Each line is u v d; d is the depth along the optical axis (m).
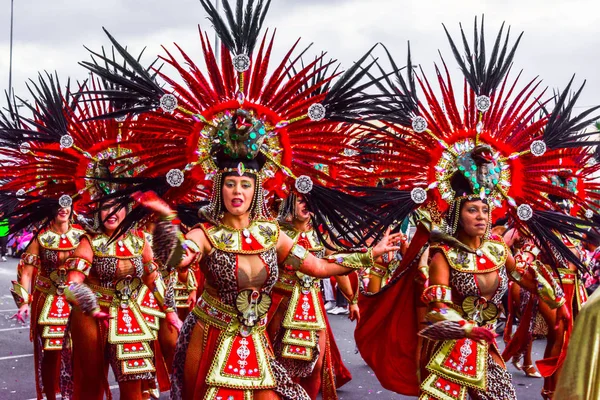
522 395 6.75
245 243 3.92
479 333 4.09
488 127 4.67
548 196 5.89
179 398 4.02
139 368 4.96
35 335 6.10
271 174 4.19
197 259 3.82
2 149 5.68
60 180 5.27
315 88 4.35
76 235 6.20
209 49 4.28
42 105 5.41
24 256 6.17
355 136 4.48
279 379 3.97
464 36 4.74
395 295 5.08
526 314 6.82
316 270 4.13
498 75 4.70
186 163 4.25
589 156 6.09
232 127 3.95
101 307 5.00
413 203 4.61
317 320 5.54
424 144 4.61
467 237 4.49
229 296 3.91
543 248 4.89
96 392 5.04
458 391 4.32
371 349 5.22
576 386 2.23
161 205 3.65
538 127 4.75
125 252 5.00
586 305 2.24
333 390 5.77
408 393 5.08
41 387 6.80
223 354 3.87
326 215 4.43
